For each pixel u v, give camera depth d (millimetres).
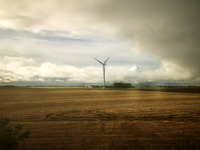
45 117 16938
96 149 8547
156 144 9141
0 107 24641
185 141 9555
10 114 18703
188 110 20438
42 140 9875
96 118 16281
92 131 11672
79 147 8820
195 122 14164
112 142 9484
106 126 13031
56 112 19922
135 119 15617
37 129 12273
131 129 12094
